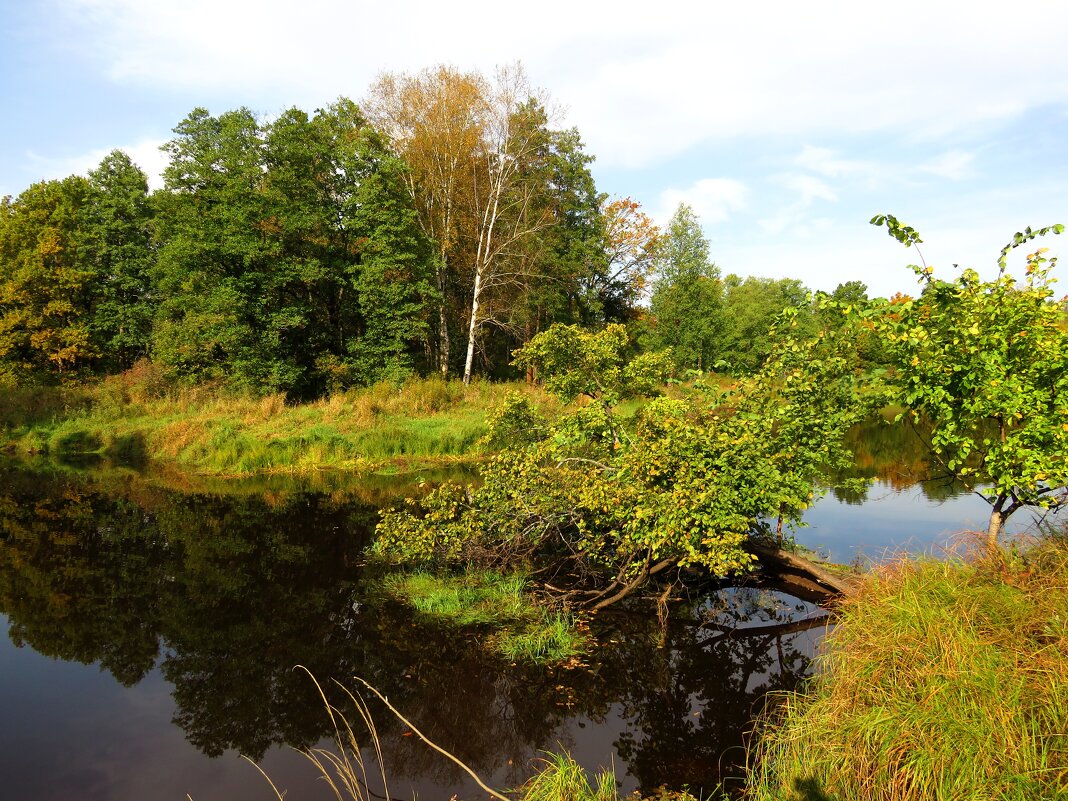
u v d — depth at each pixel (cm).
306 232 2572
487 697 604
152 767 500
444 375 2738
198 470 1712
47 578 926
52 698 607
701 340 3688
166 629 758
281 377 2366
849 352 740
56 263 2942
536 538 839
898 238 552
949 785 335
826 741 410
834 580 753
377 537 1107
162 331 2506
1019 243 524
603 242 3400
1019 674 372
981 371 529
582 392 935
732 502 656
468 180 2814
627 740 529
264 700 604
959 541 561
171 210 2644
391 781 481
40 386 2530
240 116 2391
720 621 758
